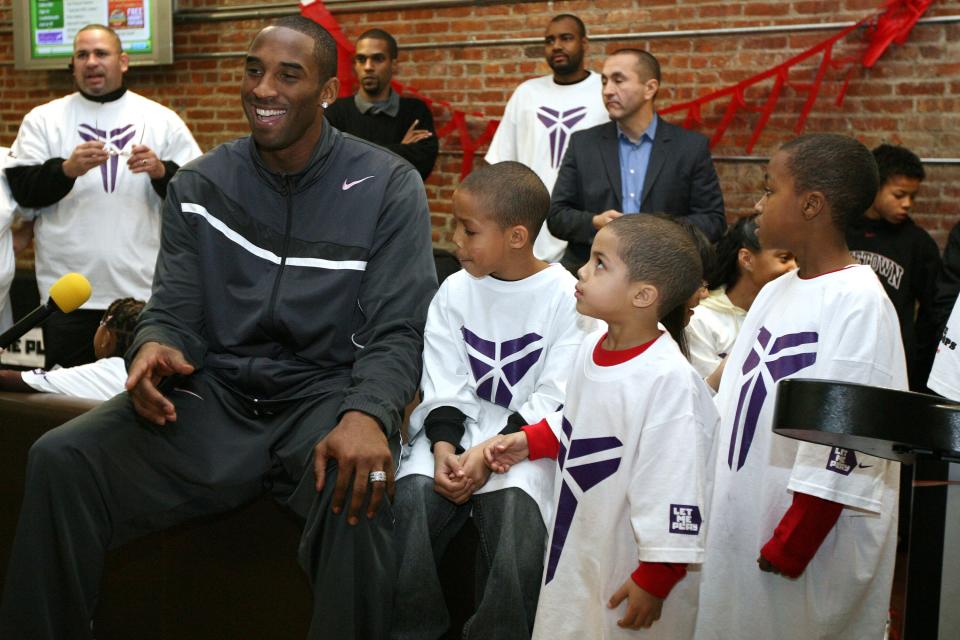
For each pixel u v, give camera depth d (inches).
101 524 72.7
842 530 67.1
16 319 196.2
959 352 84.0
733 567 70.1
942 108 167.6
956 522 44.8
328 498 69.0
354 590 68.0
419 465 76.7
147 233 154.9
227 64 228.7
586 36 173.5
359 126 185.2
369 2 210.8
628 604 62.0
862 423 44.0
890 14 167.2
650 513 61.3
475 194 76.9
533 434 73.2
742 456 70.1
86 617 72.1
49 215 152.8
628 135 144.6
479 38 202.8
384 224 79.6
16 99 252.7
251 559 80.5
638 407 63.1
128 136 154.2
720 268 100.7
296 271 78.4
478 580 74.5
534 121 170.9
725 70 181.9
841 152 67.2
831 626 67.5
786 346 68.1
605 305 64.5
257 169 79.7
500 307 79.3
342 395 77.1
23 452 86.1
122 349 105.2
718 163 184.9
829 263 68.7
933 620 45.3
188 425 76.3
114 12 231.9
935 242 159.0
